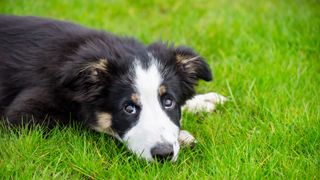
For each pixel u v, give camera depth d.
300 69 1.50
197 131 1.31
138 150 1.18
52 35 1.32
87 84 1.23
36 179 1.15
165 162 1.17
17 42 1.32
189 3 1.86
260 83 1.46
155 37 1.70
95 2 1.84
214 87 1.46
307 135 1.27
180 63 1.27
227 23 1.71
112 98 1.21
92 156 1.21
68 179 1.18
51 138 1.25
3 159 1.19
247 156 1.21
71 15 1.78
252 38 1.63
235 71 1.50
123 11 1.83
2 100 1.30
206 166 1.20
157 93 1.20
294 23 1.69
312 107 1.36
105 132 1.25
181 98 1.26
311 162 1.21
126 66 1.22
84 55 1.23
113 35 1.33
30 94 1.26
